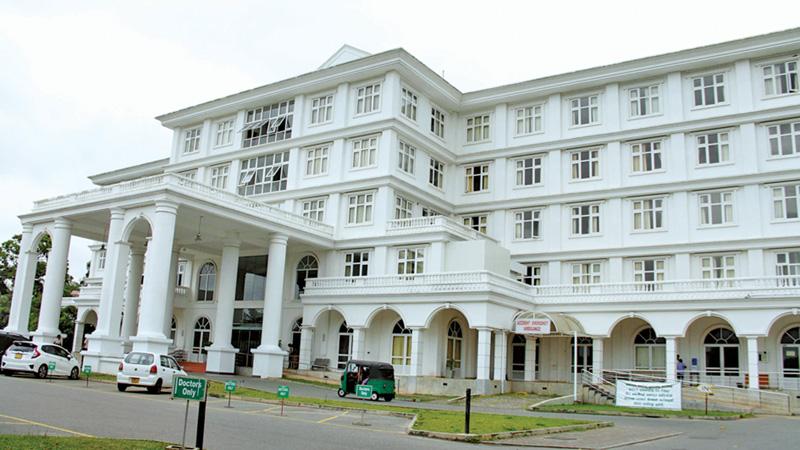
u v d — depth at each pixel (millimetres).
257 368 38000
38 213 40375
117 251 34688
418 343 36406
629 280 40781
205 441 12977
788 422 24062
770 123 38375
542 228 44375
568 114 45094
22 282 40344
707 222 39312
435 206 46750
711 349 36156
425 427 17516
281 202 46656
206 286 49906
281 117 48125
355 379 29062
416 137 44688
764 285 34531
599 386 32500
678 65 41000
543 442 16391
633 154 42344
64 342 64562
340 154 44500
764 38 38188
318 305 40750
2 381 23688
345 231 43625
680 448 15750
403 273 40750
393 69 43250
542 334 35156
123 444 11320
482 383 34062
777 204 37531
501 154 46781
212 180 51344
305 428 16344
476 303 35031
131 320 43844
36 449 10203
